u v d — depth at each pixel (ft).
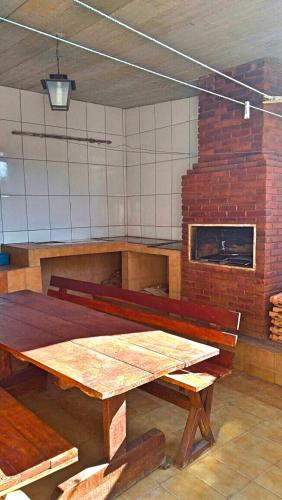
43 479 7.50
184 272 14.75
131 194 19.54
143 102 17.83
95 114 18.26
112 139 19.03
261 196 12.00
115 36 10.52
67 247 15.35
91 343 7.55
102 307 12.01
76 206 18.07
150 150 18.38
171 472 7.73
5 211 15.96
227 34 10.38
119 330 8.35
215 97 13.52
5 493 5.07
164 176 17.90
